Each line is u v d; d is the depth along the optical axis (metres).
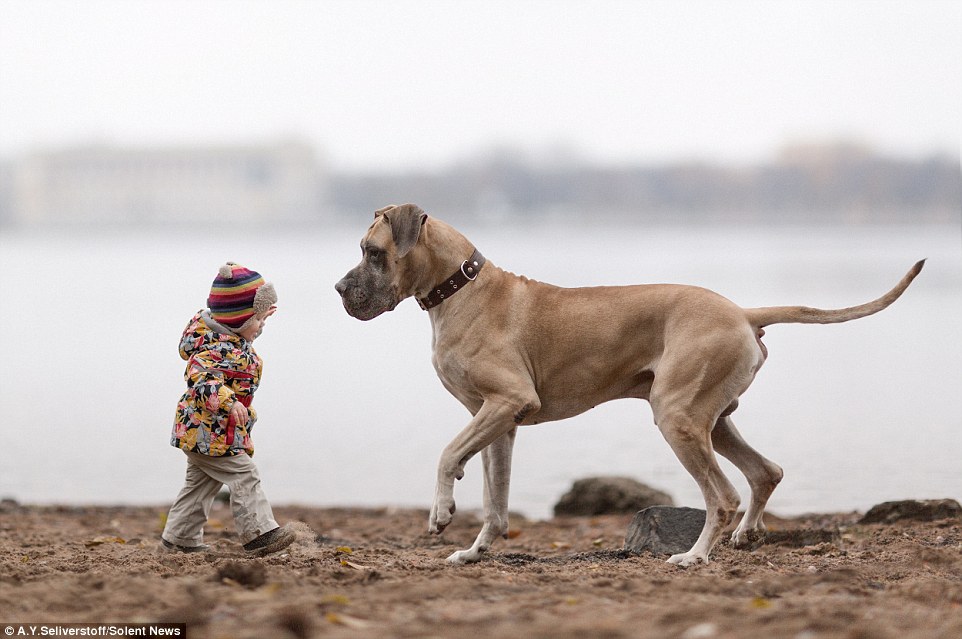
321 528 12.52
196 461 8.82
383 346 37.31
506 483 8.84
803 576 7.51
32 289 69.19
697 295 8.39
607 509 13.43
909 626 5.90
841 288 54.59
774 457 16.84
